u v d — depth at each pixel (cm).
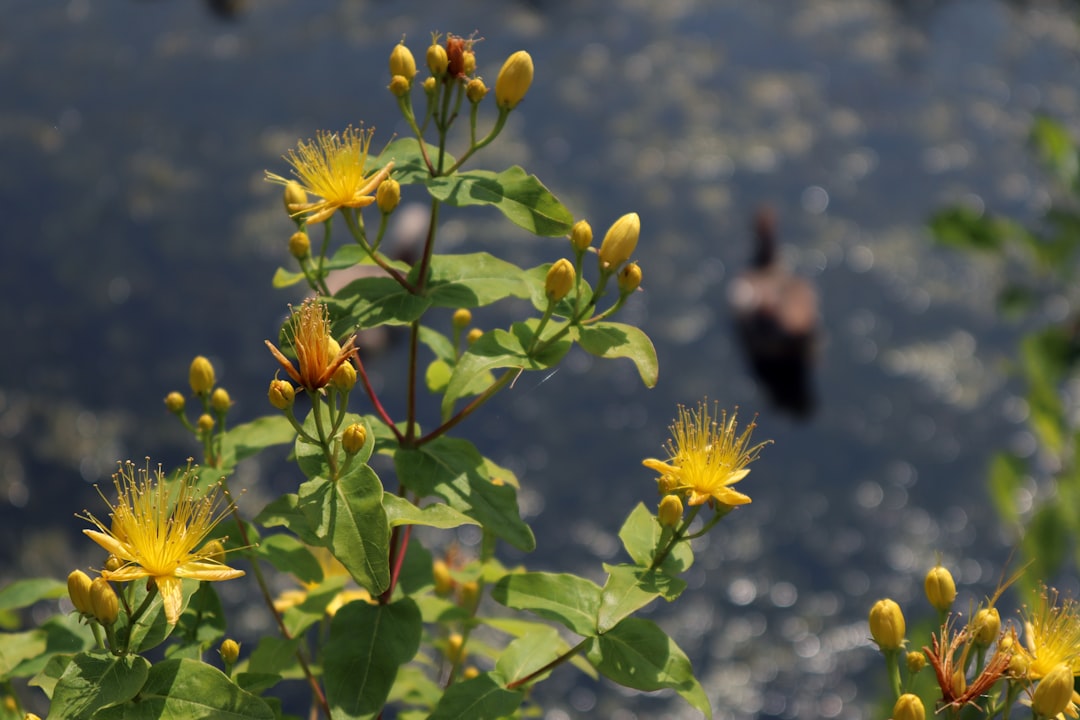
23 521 1029
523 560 1055
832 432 1228
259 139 1498
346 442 238
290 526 239
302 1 1781
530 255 1346
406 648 254
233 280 1291
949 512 1152
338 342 264
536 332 260
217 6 1745
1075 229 776
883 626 247
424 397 1158
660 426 1198
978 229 786
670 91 1641
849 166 1553
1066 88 1706
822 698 984
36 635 286
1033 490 1171
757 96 1653
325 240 275
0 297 1259
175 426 1134
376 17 1753
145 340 1220
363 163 269
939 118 1630
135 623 229
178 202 1391
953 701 241
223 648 251
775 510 1149
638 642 252
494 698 252
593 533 1087
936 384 1282
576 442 1174
